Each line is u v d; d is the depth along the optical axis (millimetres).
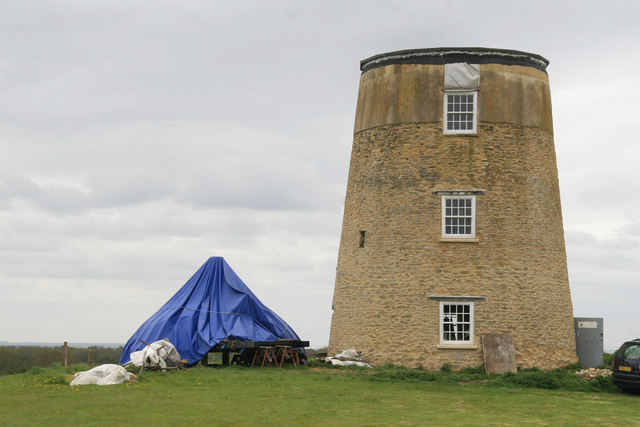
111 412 19812
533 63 32500
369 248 31984
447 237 30812
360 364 30484
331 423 18891
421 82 31938
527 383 27203
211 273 31438
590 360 32406
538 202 31719
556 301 31625
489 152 31281
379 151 32406
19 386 24312
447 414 20766
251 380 25812
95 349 39500
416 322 30531
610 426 19328
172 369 27812
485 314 30328
